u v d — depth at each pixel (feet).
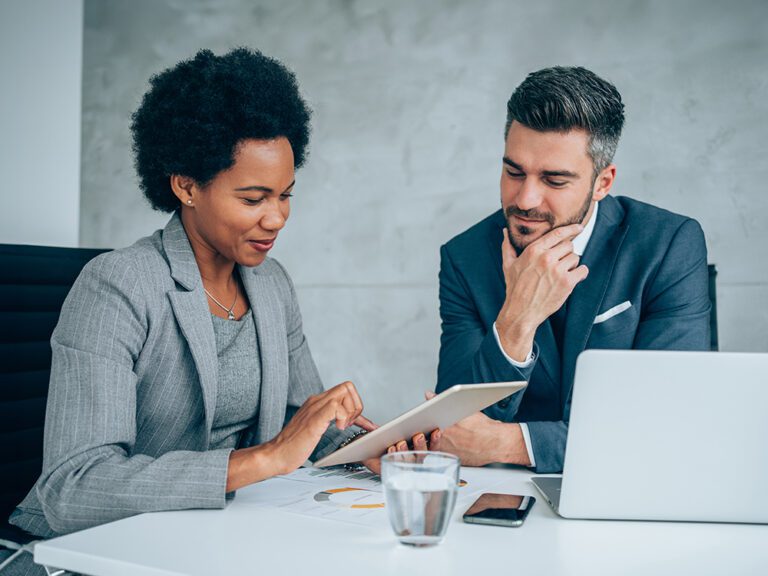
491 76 11.29
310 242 12.59
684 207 10.18
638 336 6.29
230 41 13.32
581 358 3.32
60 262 5.66
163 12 13.92
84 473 3.64
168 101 4.58
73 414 3.85
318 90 12.51
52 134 8.51
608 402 3.35
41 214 8.43
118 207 14.35
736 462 3.38
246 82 4.48
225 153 4.42
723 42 9.95
